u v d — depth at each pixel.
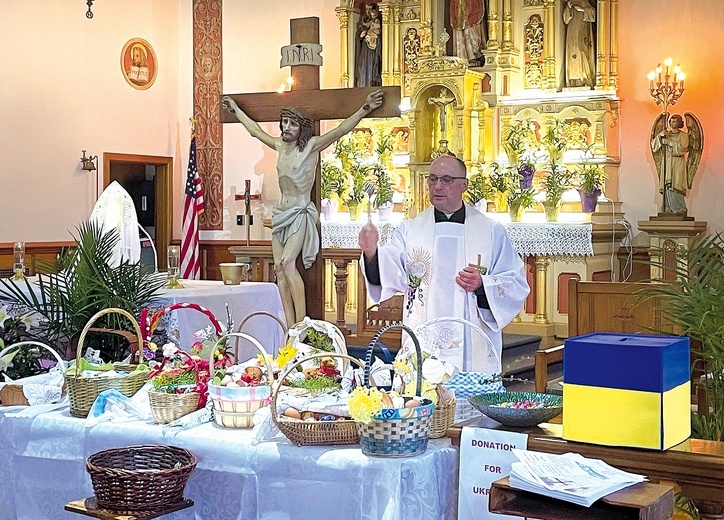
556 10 9.70
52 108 10.12
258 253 8.26
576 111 9.53
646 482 2.56
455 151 9.78
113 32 10.77
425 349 3.70
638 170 9.45
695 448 2.72
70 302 4.68
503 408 3.01
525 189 9.30
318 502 3.05
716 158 8.99
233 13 11.39
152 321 3.98
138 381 3.72
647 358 2.71
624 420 2.74
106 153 10.70
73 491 3.57
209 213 11.50
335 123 10.73
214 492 3.27
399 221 9.93
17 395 3.82
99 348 4.74
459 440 3.05
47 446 3.61
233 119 6.32
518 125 9.75
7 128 9.70
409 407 3.00
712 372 3.71
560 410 3.07
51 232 10.12
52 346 4.77
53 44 10.12
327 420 3.16
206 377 3.51
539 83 9.83
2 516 3.75
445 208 4.50
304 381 3.40
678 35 9.20
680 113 9.18
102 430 3.48
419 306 4.51
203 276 11.55
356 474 2.98
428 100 9.99
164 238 11.47
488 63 9.93
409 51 10.49
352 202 9.99
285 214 6.21
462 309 4.42
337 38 10.91
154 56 11.30
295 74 6.13
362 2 10.77
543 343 9.07
